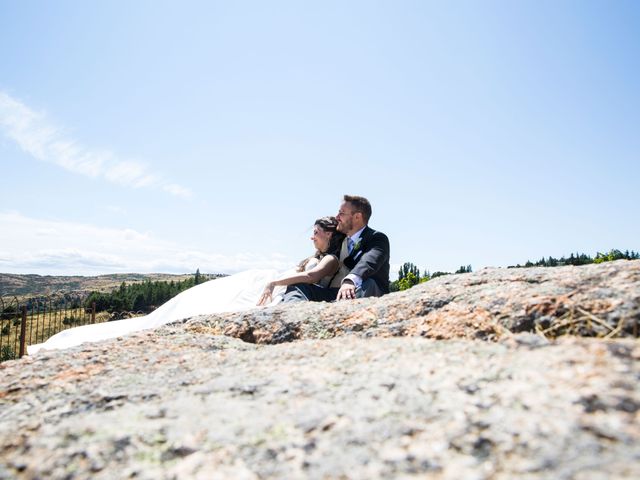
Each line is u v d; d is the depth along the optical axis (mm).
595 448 963
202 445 1232
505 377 1410
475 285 2822
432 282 3166
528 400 1219
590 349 1487
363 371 1708
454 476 980
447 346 1906
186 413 1469
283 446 1191
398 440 1151
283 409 1429
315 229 4586
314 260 4551
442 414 1243
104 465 1179
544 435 1045
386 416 1283
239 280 5477
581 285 2322
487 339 2127
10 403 1854
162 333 2895
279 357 2125
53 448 1282
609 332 1896
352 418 1298
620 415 1064
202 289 5363
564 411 1125
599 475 876
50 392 1902
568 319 2041
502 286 2619
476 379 1433
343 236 4547
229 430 1302
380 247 4203
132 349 2510
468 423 1171
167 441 1268
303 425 1291
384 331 2484
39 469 1187
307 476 1059
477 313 2330
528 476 926
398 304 2770
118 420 1442
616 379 1230
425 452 1083
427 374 1555
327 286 4395
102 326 5184
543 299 2223
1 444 1398
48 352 2533
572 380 1276
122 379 1983
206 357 2279
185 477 1104
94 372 2137
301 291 4117
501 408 1214
